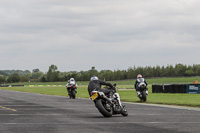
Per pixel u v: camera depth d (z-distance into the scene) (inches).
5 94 5644.7
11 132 1203.9
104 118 1683.1
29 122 1513.3
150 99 3496.6
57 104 2871.6
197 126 1355.8
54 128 1310.3
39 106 2623.0
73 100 3558.1
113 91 1813.5
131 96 4301.2
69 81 4015.8
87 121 1547.7
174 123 1456.7
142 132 1201.4
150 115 1818.4
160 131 1222.9
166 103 2800.2
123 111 1787.6
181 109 2213.3
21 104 2898.6
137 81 3134.8
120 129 1278.3
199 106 2514.8
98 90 1765.5
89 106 2605.8
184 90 4874.5
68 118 1690.5
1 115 1862.7
